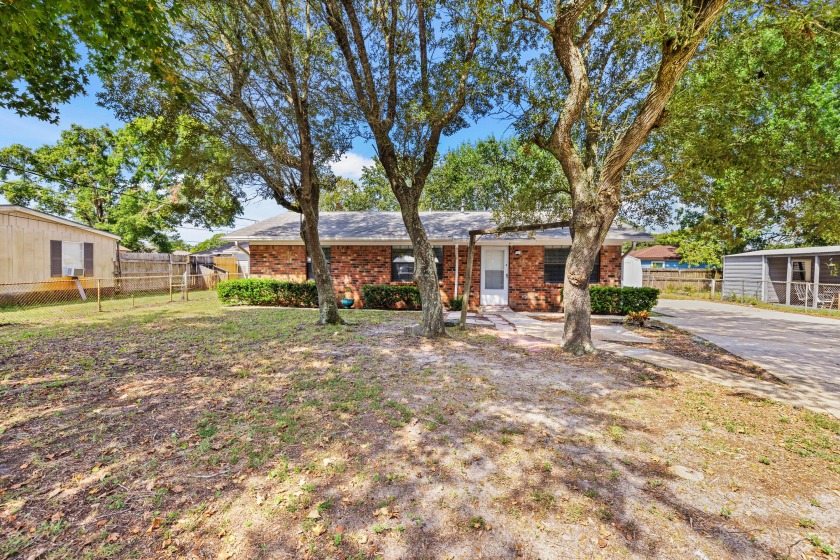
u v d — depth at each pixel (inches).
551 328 346.6
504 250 489.1
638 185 330.6
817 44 217.9
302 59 297.6
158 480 104.6
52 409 151.6
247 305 498.0
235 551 80.1
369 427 138.3
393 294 473.4
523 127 290.0
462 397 168.4
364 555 79.5
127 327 328.8
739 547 82.5
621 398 170.2
